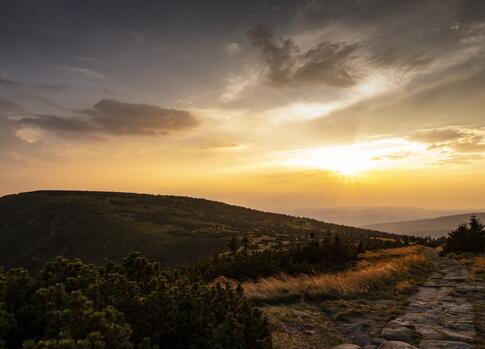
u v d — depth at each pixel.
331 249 26.53
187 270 22.17
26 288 5.78
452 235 40.03
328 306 12.84
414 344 8.93
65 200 183.62
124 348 4.69
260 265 22.03
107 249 122.25
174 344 6.16
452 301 13.49
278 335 9.58
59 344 3.93
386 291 15.53
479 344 8.72
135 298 6.12
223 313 7.02
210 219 182.25
